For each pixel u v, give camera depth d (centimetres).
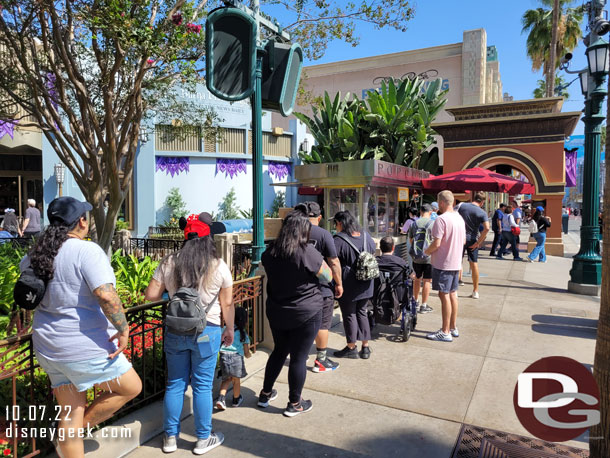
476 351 495
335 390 396
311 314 334
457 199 1495
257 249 491
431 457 294
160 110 962
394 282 512
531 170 1407
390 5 725
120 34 532
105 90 664
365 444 310
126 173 786
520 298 760
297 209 352
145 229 1722
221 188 1891
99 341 240
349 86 2455
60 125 764
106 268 238
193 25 602
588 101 800
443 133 1525
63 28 711
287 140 2166
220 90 436
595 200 807
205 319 288
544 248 1277
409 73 2305
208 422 300
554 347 507
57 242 233
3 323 485
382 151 1260
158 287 306
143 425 315
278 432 325
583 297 770
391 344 520
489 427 332
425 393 389
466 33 2167
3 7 621
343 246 462
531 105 1402
